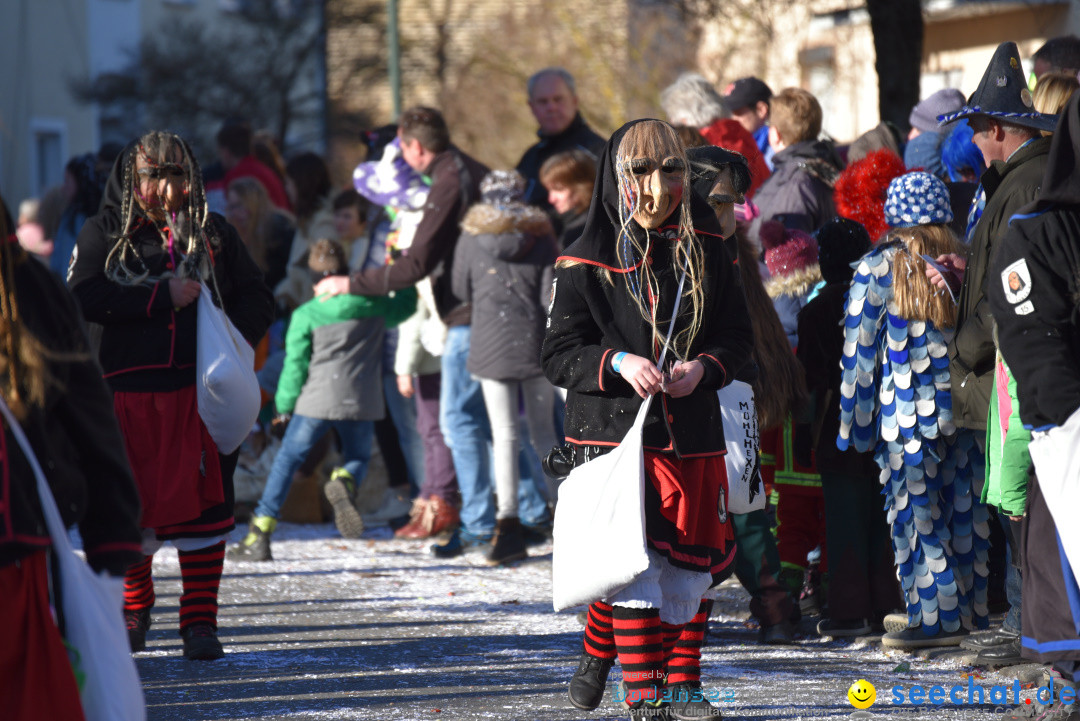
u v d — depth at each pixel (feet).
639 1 194.80
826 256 57.62
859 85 180.75
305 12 291.79
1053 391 36.52
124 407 50.42
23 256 27.50
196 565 52.80
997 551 59.36
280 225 95.14
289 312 93.45
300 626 59.77
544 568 74.95
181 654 53.62
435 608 64.03
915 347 52.90
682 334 39.01
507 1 232.32
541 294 73.97
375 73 305.73
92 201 88.07
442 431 83.66
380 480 94.58
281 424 90.07
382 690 47.29
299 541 85.61
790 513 59.98
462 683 48.39
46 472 26.86
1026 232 37.45
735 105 86.28
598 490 37.81
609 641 42.14
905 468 53.11
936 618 53.36
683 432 38.75
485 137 235.61
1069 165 37.04
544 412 75.61
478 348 74.13
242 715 43.80
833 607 56.54
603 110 208.33
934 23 172.04
